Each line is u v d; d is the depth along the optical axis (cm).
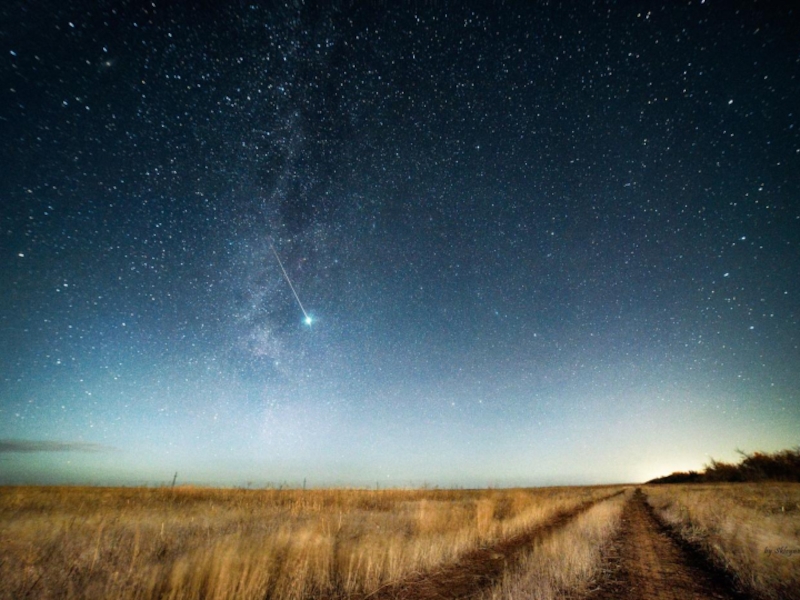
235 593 518
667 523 1391
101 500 1577
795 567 618
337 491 2356
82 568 579
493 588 611
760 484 3088
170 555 686
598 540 1016
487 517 1291
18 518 1002
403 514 1405
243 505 1591
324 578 644
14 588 496
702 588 629
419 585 656
